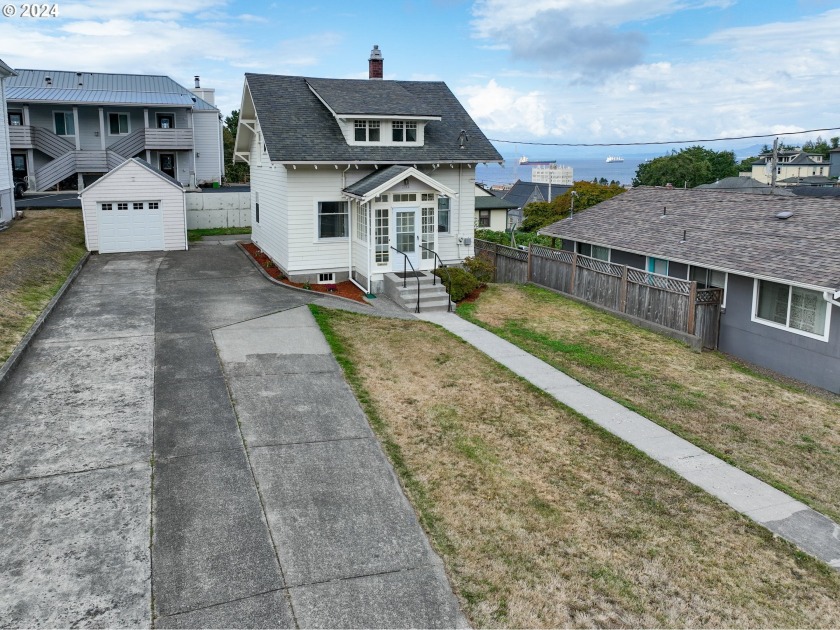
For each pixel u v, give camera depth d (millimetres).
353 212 20750
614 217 24766
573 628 6484
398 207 19484
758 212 20281
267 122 20625
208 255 24922
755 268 16234
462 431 10773
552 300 21062
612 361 15352
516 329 17359
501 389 12758
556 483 9273
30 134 35688
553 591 7008
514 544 7785
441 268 20219
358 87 23031
